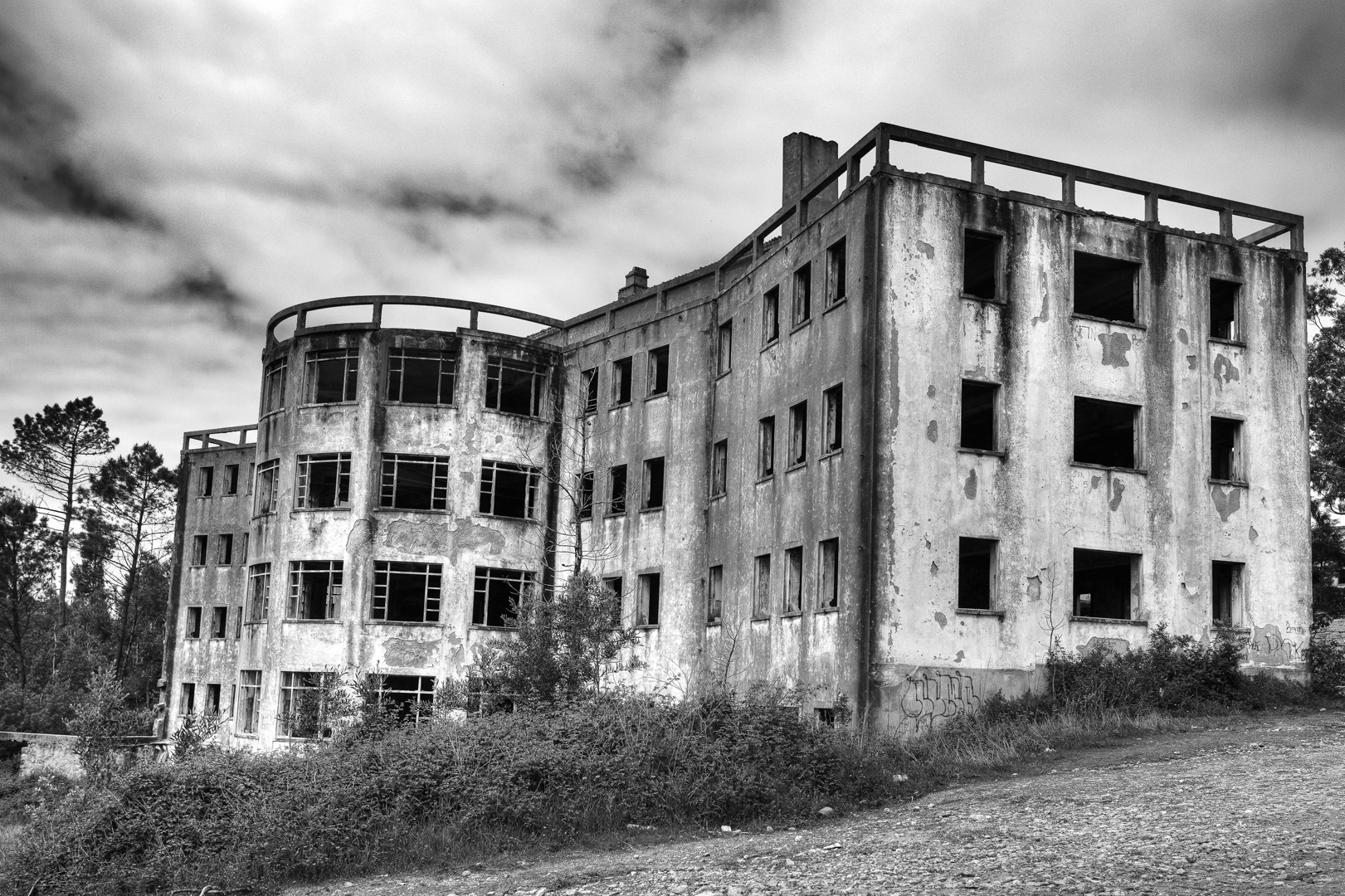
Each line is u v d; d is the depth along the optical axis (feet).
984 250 90.27
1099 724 74.69
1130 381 89.10
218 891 53.16
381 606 118.93
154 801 59.93
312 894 50.98
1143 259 91.30
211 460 184.55
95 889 55.47
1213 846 39.37
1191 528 88.94
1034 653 82.38
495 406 125.90
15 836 70.69
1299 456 94.17
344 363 126.21
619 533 118.01
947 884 37.81
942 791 61.67
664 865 47.88
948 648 80.28
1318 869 34.99
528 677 82.94
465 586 119.75
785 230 106.22
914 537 80.79
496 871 51.42
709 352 111.04
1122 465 100.78
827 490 86.28
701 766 60.70
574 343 130.93
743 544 99.76
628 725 63.98
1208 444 90.89
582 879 46.37
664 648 109.09
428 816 57.62
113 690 94.53
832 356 87.71
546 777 59.26
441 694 89.04
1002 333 85.61
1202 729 74.13
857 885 39.32
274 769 63.05
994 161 87.97
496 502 127.34
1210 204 95.09
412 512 120.37
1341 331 122.62
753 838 54.13
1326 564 122.11
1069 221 89.20
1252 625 89.61
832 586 86.69
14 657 227.20
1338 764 56.49
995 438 84.84
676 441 113.09
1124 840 42.01
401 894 48.34
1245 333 94.17
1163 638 84.94
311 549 120.47
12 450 215.51
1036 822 48.16
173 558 185.26
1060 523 84.99
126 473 222.69
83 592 233.96
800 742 64.34
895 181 84.38
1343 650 98.02
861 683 78.23
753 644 95.55
